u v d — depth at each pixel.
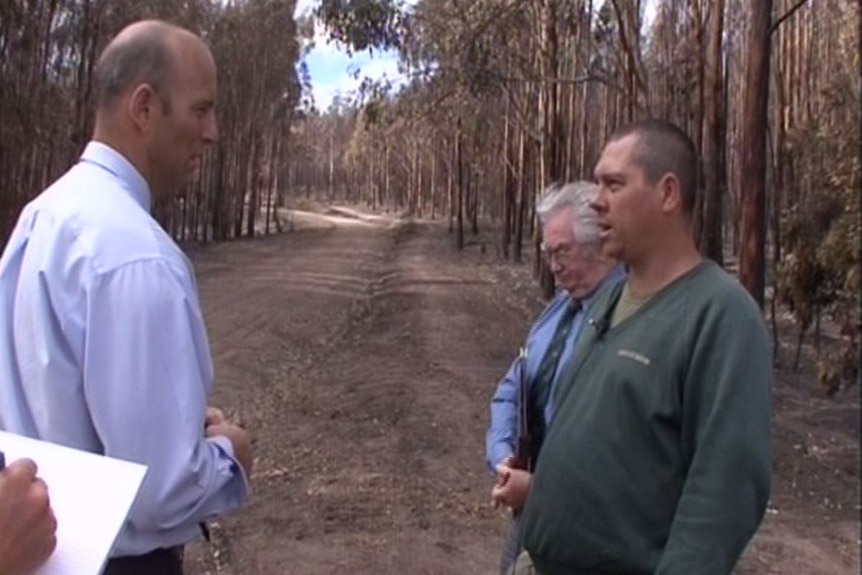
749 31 12.44
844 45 19.88
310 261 38.56
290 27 55.66
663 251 2.63
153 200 2.55
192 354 2.26
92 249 2.22
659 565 2.45
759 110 12.22
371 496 8.99
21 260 2.33
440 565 7.40
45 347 2.21
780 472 11.39
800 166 16.48
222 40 49.78
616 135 2.71
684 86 20.41
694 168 2.66
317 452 10.74
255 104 55.66
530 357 3.57
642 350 2.55
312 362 17.05
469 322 22.33
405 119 25.09
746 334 2.47
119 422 2.17
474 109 30.23
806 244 14.56
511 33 20.70
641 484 2.53
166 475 2.19
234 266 35.53
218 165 53.75
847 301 14.13
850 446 12.93
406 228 61.56
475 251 45.88
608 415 2.57
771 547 8.58
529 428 3.52
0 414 2.28
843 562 8.36
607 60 22.38
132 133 2.40
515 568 3.08
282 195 74.62
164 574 2.32
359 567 7.23
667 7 23.00
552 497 2.66
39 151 28.22
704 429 2.45
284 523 8.10
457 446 11.23
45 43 26.72
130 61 2.39
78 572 1.83
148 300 2.20
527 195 42.25
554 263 3.47
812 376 17.80
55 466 1.92
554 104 28.06
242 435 2.46
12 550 1.72
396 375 15.25
